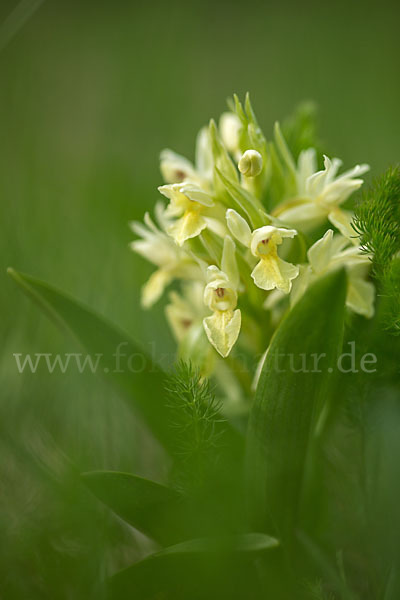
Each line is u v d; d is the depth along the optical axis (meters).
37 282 0.42
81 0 0.87
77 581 0.39
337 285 0.38
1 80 0.68
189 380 0.39
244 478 0.40
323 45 0.85
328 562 0.40
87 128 0.77
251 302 0.42
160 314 0.51
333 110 0.70
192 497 0.39
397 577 0.38
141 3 0.80
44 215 0.54
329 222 0.44
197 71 0.83
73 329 0.42
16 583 0.39
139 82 0.71
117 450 0.44
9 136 0.64
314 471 0.41
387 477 0.40
